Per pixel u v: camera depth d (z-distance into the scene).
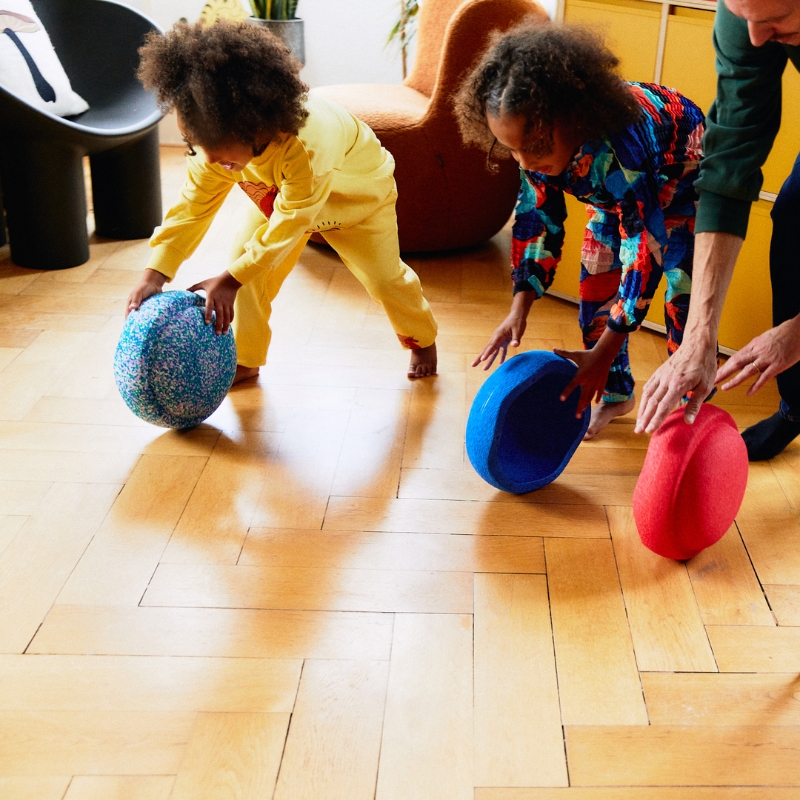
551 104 1.25
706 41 1.97
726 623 1.39
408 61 3.81
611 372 1.86
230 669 1.28
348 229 1.82
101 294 2.46
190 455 1.76
